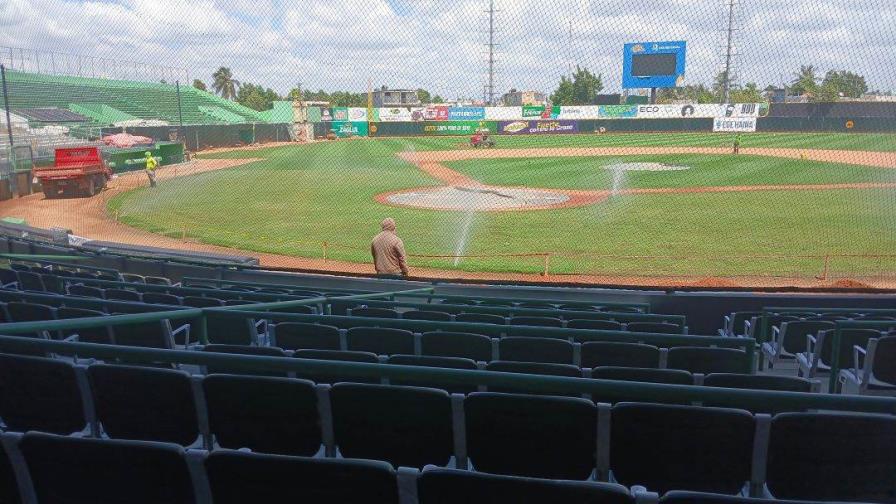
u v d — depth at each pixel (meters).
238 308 5.60
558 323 6.26
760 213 19.95
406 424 3.26
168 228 19.52
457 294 9.18
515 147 42.75
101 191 28.36
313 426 3.37
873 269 13.40
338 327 6.18
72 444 2.50
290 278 9.81
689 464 3.05
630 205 21.86
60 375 3.55
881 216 19.05
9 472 2.66
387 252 10.30
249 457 2.33
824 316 7.54
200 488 2.56
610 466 3.22
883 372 5.34
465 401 3.15
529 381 3.03
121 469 2.51
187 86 55.12
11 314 5.70
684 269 13.70
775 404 2.89
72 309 5.44
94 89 49.03
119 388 3.49
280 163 38.31
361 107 52.59
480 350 5.24
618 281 12.88
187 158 41.31
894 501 2.91
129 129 44.25
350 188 27.34
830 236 16.55
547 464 3.20
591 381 3.01
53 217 21.97
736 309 8.38
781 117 36.19
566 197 23.88
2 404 3.72
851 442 2.86
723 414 2.93
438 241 16.84
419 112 51.97
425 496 2.28
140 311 5.64
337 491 2.32
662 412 2.98
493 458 3.24
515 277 13.43
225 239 17.70
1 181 26.16
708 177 28.45
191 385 3.42
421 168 34.38
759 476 3.05
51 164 30.75
